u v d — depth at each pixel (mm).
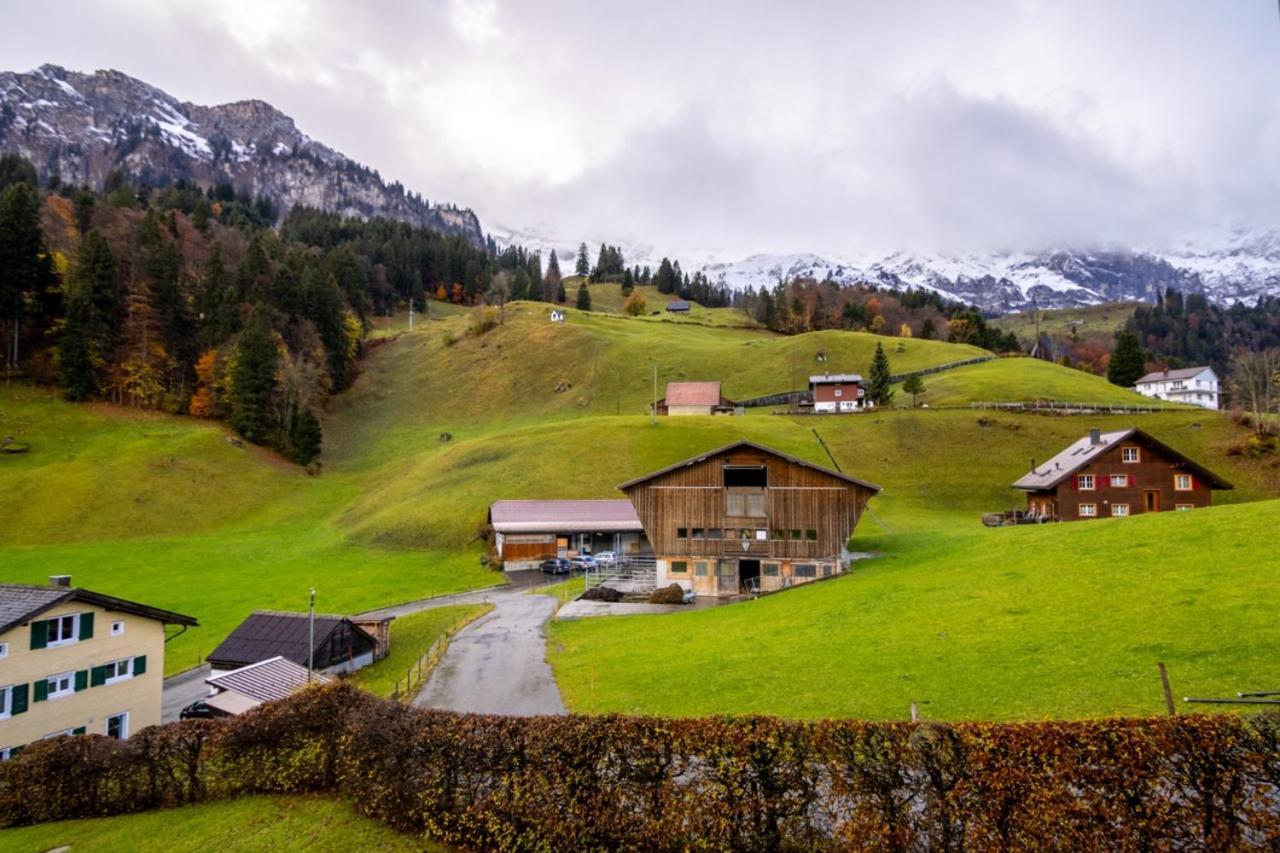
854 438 111562
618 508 86625
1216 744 13242
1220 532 37500
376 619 52156
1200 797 13086
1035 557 42281
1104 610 30859
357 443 144000
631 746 15812
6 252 124625
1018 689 24281
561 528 81438
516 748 16484
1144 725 13719
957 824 13758
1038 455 101188
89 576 75250
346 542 90250
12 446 103500
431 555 84000
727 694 28766
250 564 82312
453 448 121875
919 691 25656
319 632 48656
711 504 59938
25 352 126938
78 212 165000
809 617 40438
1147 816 13125
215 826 18391
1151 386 199875
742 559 59125
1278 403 103062
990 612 34062
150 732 21531
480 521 89312
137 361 130500
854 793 14391
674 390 140125
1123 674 23953
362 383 172625
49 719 35469
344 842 16734
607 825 15391
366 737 18531
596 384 162750
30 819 21312
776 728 15297
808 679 29062
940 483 96938
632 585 64812
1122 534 42156
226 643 50031
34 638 35094
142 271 145500
